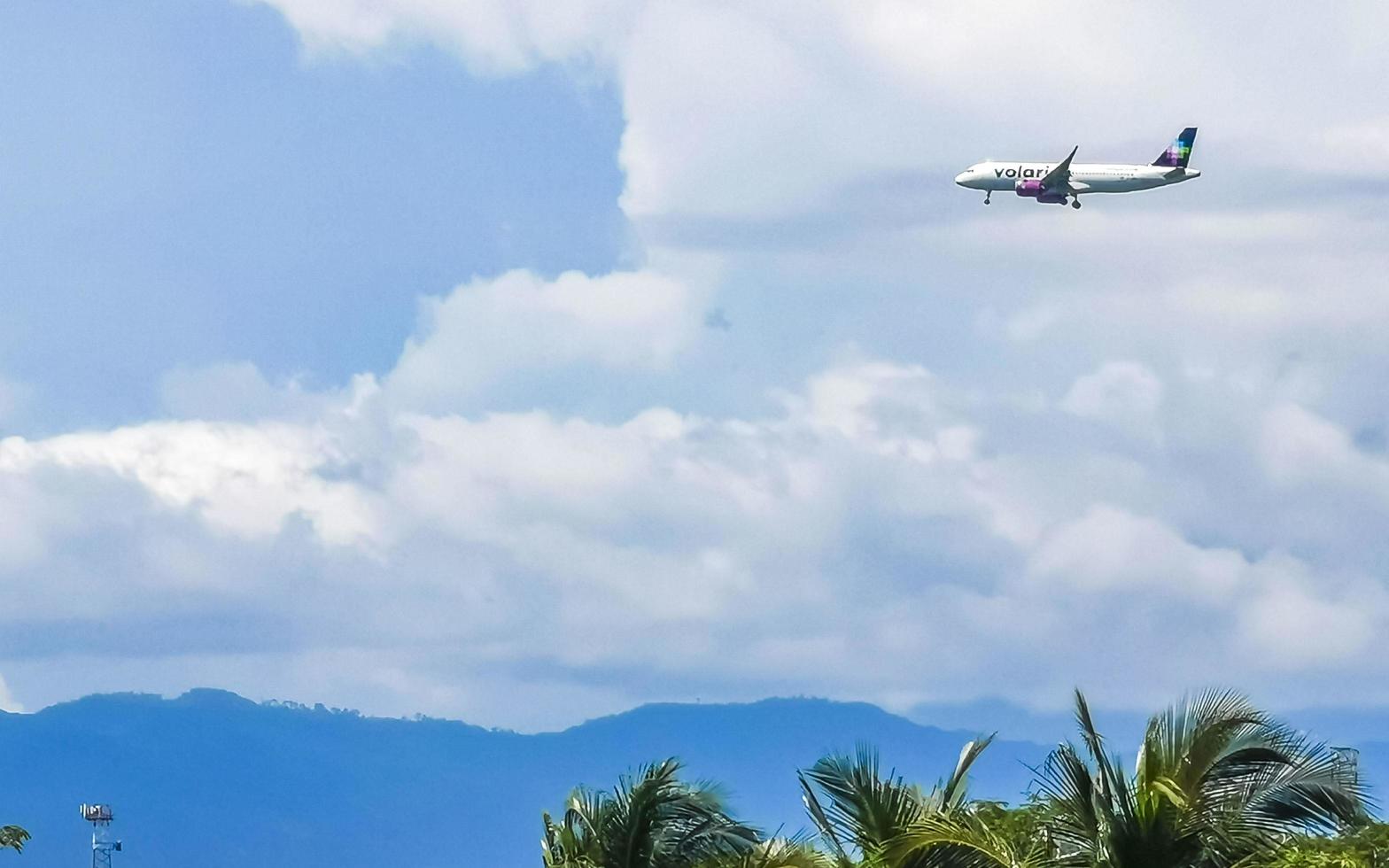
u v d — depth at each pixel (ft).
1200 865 189.06
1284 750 191.42
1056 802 192.65
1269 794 192.34
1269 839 191.72
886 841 202.59
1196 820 188.44
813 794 222.48
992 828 213.46
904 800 216.54
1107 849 189.26
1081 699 192.44
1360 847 217.15
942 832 196.13
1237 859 188.75
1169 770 191.52
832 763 217.36
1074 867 194.18
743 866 233.76
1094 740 191.21
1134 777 192.13
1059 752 191.93
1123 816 188.75
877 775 216.54
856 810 215.10
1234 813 191.01
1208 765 190.90
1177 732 193.16
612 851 233.55
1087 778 190.39
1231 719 191.52
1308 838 214.90
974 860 196.54
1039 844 201.98
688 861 233.76
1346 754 192.24
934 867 197.47
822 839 230.89
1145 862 188.24
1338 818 191.42
